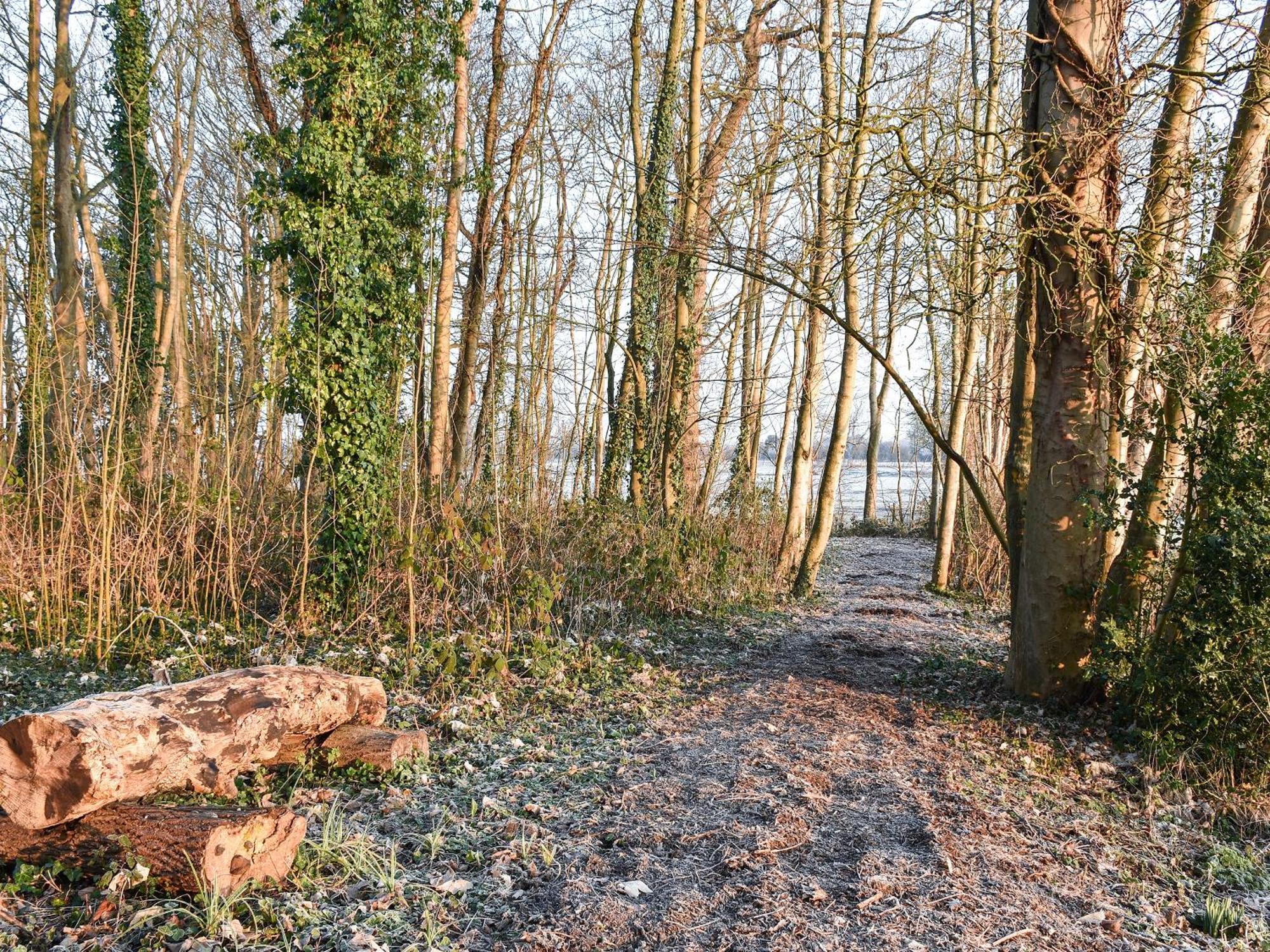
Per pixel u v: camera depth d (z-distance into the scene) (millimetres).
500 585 9008
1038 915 3715
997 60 9672
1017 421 7438
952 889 3855
